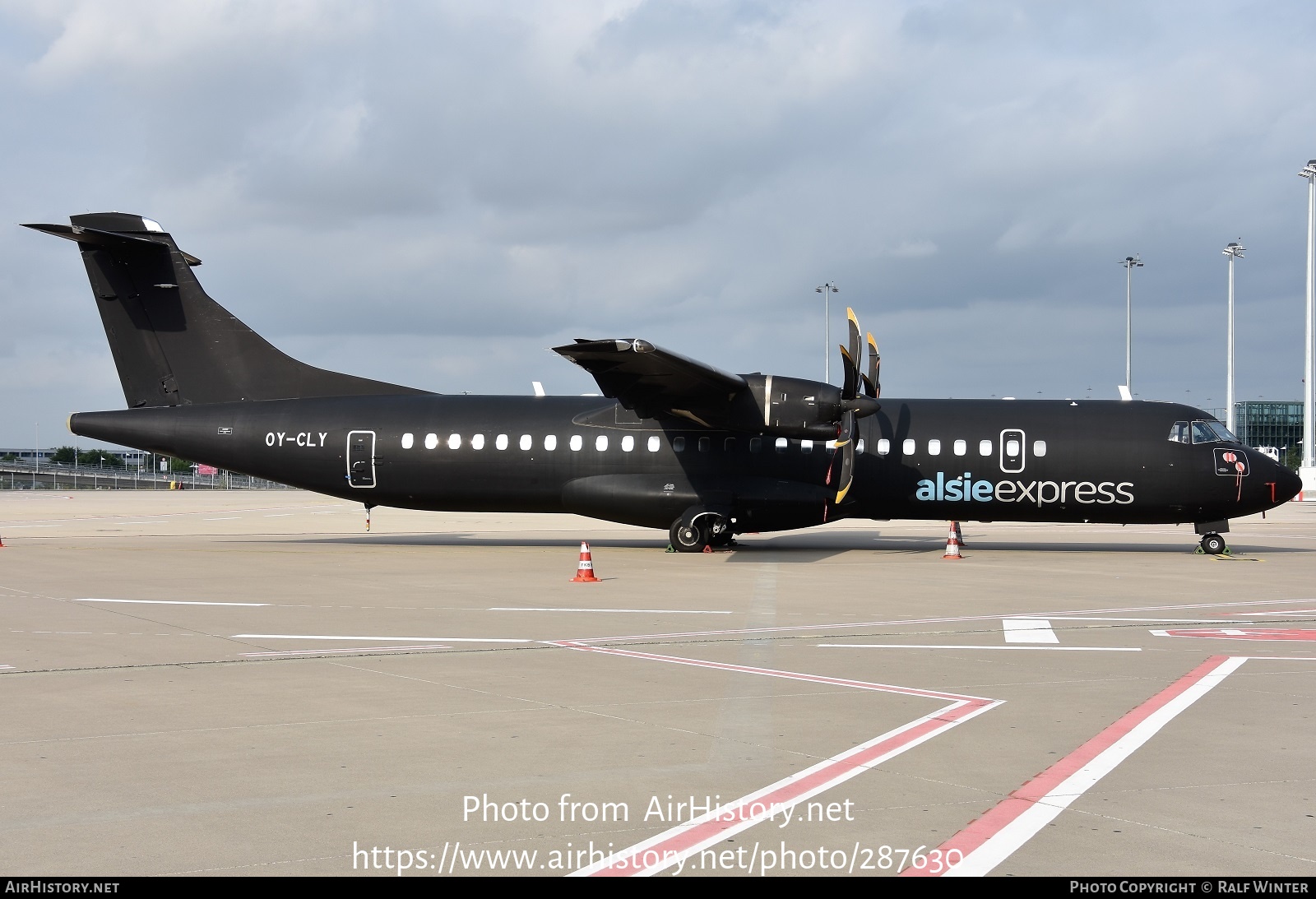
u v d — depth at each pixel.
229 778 7.00
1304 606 15.54
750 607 15.30
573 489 25.20
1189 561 23.09
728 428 23.77
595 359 21.48
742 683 10.02
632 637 12.63
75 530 34.62
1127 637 12.70
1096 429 24.38
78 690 9.67
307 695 9.47
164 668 10.73
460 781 6.96
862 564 22.02
